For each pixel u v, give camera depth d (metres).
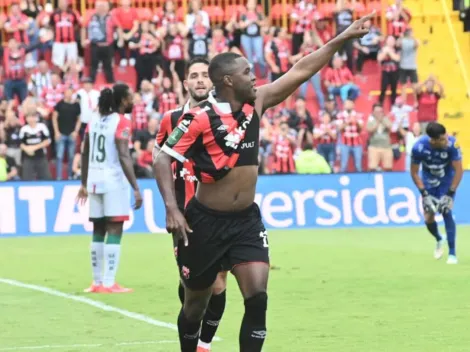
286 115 46.31
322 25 53.53
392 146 47.69
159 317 19.06
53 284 24.61
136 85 50.81
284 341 16.41
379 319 18.58
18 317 19.30
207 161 12.27
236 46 51.28
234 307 20.17
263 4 56.19
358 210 41.41
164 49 49.59
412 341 16.31
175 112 14.58
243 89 12.21
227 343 16.30
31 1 50.62
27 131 43.91
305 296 21.77
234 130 12.22
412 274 25.64
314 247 33.34
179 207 14.30
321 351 15.52
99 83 50.97
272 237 37.25
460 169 28.36
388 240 35.62
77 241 37.06
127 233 40.03
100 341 16.55
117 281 24.95
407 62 50.94
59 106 45.31
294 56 51.06
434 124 27.73
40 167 44.12
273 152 45.50
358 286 23.34
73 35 50.22
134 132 44.50
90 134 22.62
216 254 12.41
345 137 46.91
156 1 55.84
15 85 48.47
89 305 20.78
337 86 50.41
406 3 57.81
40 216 39.94
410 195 41.62
